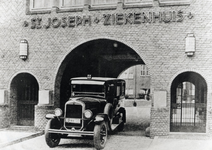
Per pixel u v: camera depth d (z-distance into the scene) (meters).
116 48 13.62
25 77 12.39
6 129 11.70
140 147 8.70
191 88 10.64
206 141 9.40
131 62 17.22
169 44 10.45
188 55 10.23
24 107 12.36
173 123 10.66
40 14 11.72
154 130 10.31
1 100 11.91
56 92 11.70
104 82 10.03
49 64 11.62
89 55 13.55
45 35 11.66
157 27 10.55
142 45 10.69
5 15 12.06
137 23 10.73
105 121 9.27
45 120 11.40
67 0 11.71
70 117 8.84
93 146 9.06
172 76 10.41
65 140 10.01
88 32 11.22
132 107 26.06
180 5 10.34
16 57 11.94
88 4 11.24
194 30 10.25
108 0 11.43
